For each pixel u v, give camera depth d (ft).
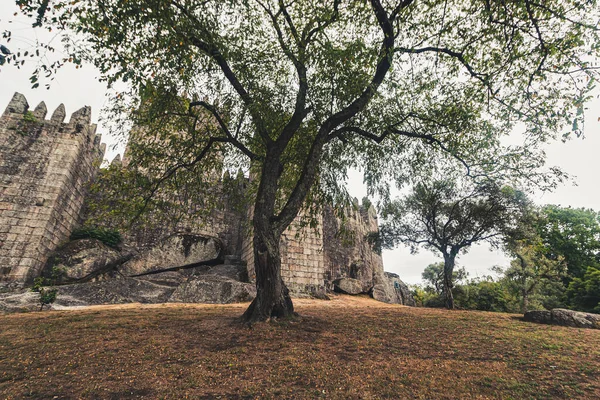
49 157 60.85
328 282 90.48
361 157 42.37
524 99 32.27
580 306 87.56
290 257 71.15
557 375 17.75
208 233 77.41
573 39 27.32
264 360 19.54
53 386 15.19
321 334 25.95
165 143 39.52
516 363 19.85
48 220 56.44
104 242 65.21
